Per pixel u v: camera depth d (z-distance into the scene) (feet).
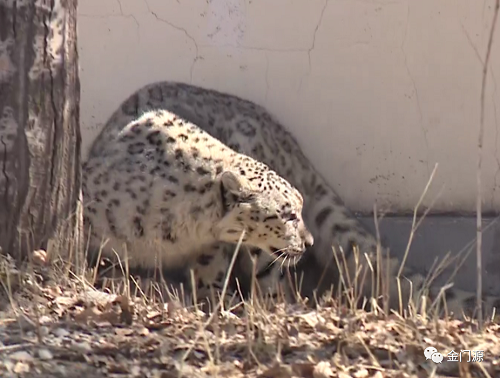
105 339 29.04
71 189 35.35
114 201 40.78
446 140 45.37
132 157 41.34
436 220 45.29
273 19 45.47
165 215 40.70
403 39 45.06
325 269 44.47
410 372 27.84
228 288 43.11
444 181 45.55
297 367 27.35
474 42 44.70
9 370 25.96
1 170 33.42
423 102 45.34
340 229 45.47
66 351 27.76
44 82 33.71
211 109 45.39
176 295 37.35
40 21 33.42
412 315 33.55
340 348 29.32
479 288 32.99
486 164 45.24
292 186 43.91
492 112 44.93
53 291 33.06
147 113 43.04
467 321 34.50
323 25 45.34
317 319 31.94
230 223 40.88
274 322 31.53
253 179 40.88
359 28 45.21
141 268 41.75
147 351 28.37
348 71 45.55
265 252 43.16
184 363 27.50
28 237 33.99
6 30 33.04
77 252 35.63
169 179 40.81
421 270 45.34
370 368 28.02
